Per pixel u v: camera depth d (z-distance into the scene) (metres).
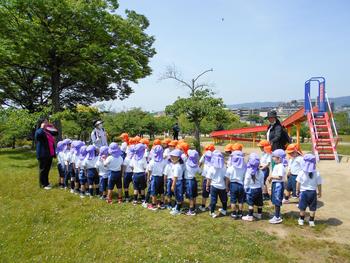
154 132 54.47
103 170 9.80
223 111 22.50
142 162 9.18
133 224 7.80
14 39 19.53
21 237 7.41
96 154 10.41
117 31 23.25
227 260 5.98
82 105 33.03
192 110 21.69
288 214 8.09
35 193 10.54
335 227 7.19
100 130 12.10
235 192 7.83
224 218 7.96
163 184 8.91
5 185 11.55
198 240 6.79
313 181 7.15
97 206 9.15
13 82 27.23
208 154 8.71
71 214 8.62
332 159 14.30
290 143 9.87
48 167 11.34
